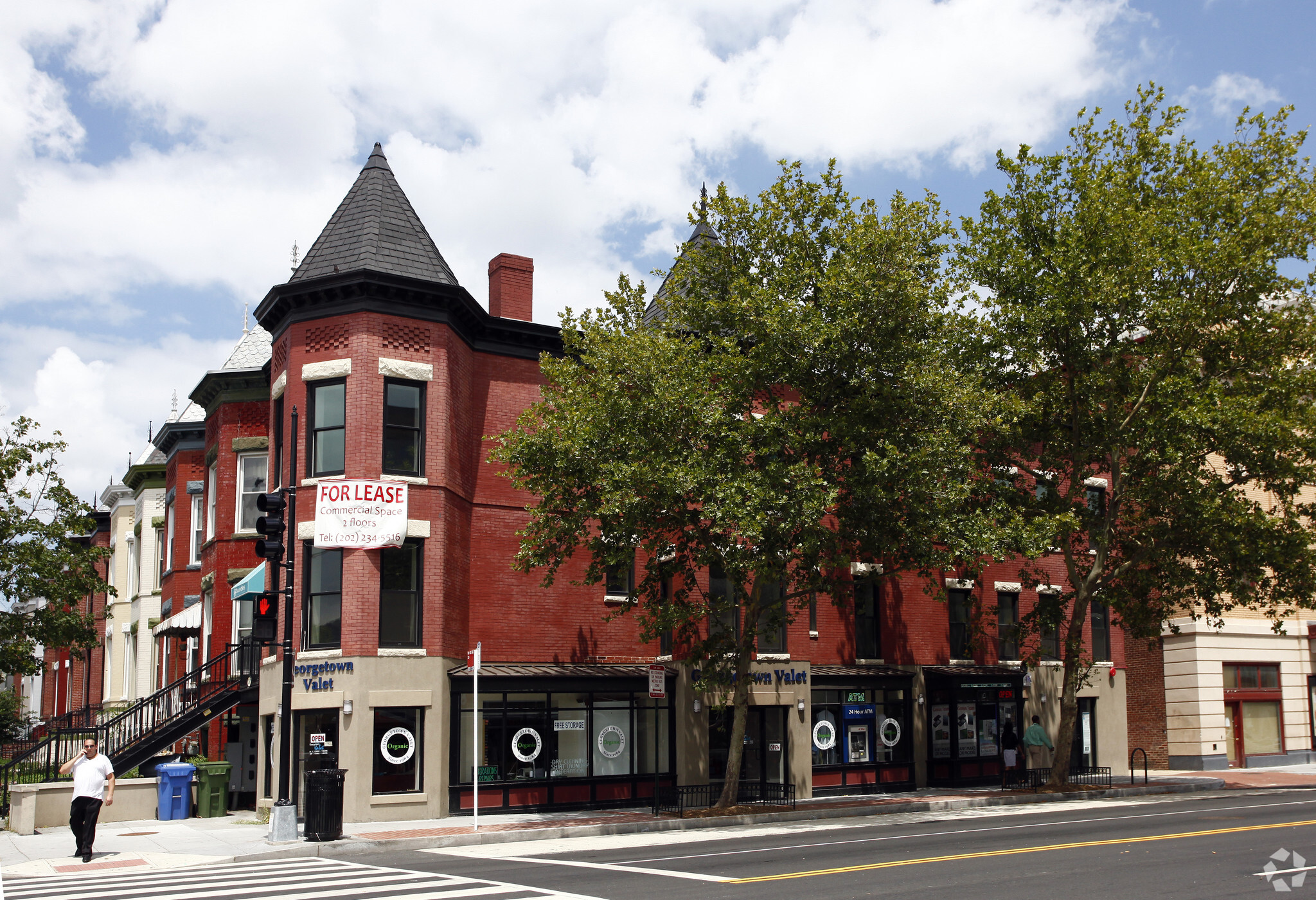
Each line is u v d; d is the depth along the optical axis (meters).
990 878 12.43
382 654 22.91
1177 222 27.39
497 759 24.30
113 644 42.56
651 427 21.81
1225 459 28.17
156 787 23.61
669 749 26.44
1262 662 38.19
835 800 27.02
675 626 24.53
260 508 19.34
